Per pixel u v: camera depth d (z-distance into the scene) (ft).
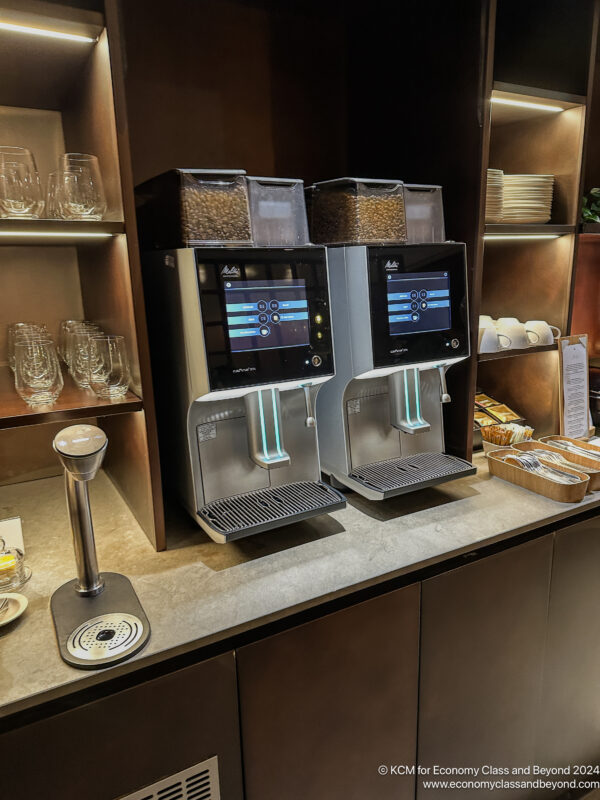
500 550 4.52
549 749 5.43
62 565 4.06
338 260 4.33
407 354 4.38
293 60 5.87
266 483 4.49
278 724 3.68
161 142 5.38
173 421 4.33
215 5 5.37
